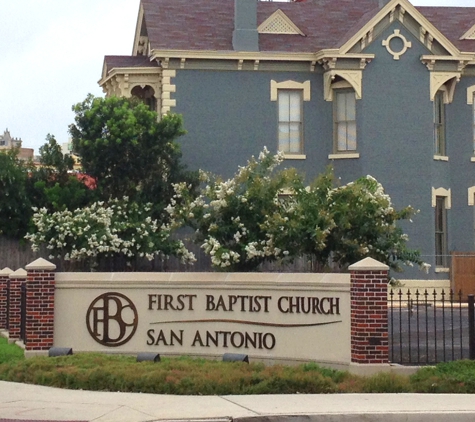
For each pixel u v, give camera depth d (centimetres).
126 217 3009
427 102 3422
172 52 3353
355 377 1622
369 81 3388
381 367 1697
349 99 3422
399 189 3391
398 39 3409
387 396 1509
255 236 2422
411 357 1862
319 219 2314
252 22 3450
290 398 1487
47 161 3178
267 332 1875
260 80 3431
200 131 3391
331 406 1402
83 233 2905
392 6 3366
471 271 3381
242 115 3416
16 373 1720
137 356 1825
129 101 3228
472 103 3531
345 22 3672
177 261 3203
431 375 1611
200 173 2695
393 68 3406
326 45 3512
